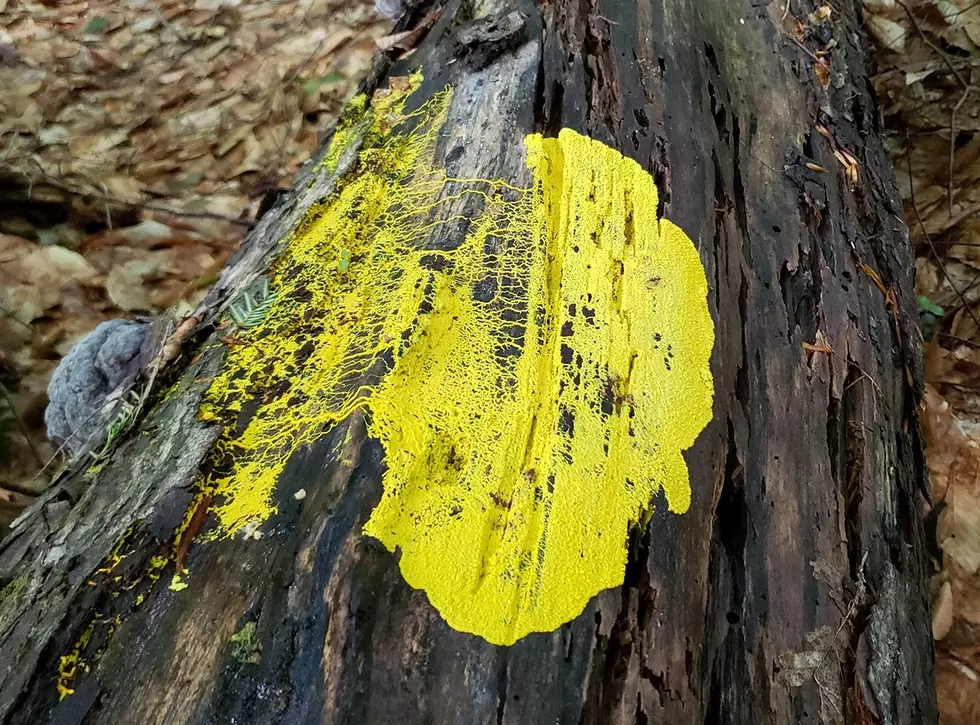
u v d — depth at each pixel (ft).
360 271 1.27
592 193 1.33
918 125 2.71
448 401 1.09
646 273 1.28
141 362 1.64
